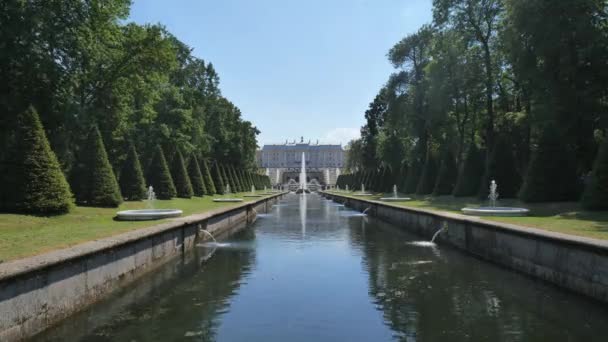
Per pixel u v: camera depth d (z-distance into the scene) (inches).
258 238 766.5
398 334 283.7
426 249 633.0
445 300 360.5
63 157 938.1
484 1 1266.0
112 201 824.9
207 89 2374.5
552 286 397.4
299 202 2257.6
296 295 378.6
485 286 406.6
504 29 1101.1
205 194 1598.2
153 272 475.5
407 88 1872.5
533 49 920.9
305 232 860.0
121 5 1053.2
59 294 303.1
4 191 605.3
